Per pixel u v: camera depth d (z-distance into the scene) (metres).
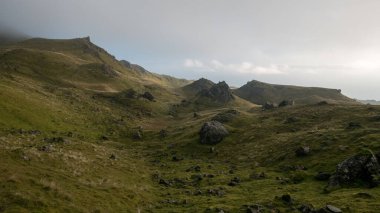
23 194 32.34
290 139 94.94
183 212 42.09
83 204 35.66
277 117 140.00
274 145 93.56
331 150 74.38
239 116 152.12
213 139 113.88
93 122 145.00
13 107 107.38
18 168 39.38
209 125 119.38
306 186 54.62
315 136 90.00
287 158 78.56
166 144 121.81
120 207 39.47
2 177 34.97
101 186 44.75
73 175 44.97
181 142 118.81
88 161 56.25
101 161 62.00
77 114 145.75
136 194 47.06
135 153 106.31
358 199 42.25
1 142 50.91
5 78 163.00
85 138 113.38
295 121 123.12
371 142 70.94
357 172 52.19
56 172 43.44
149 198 48.03
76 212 33.12
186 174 72.25
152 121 185.75
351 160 53.97
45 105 131.75
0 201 30.06
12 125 94.06
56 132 107.06
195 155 102.62
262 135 110.81
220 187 57.75
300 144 86.38
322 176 57.81
